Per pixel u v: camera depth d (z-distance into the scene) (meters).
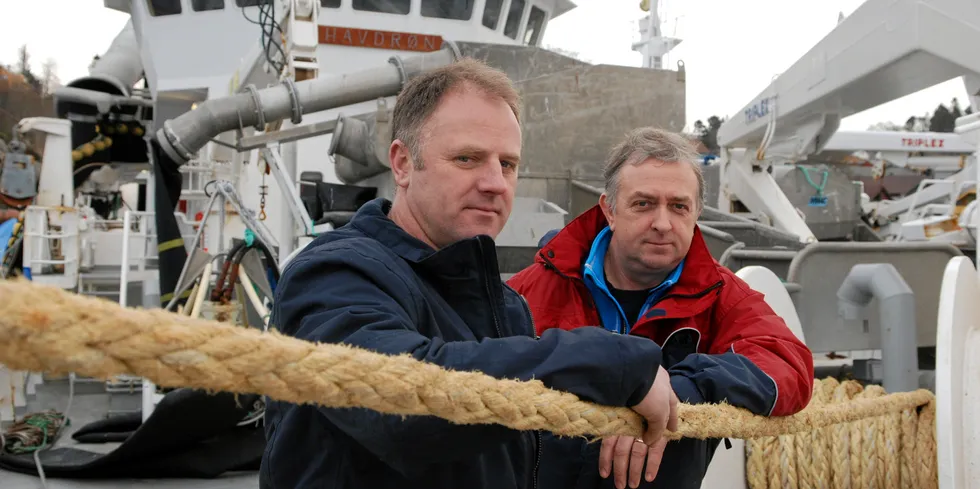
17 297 0.65
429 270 1.28
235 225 7.15
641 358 1.14
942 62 4.44
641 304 2.32
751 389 1.84
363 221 1.34
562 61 5.78
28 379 4.97
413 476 1.11
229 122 4.86
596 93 5.57
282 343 0.85
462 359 1.08
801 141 6.10
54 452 3.78
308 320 1.11
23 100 23.56
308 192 5.64
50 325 0.65
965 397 2.38
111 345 0.70
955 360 2.36
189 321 0.78
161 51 8.73
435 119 1.34
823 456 2.79
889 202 12.91
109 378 0.71
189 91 8.69
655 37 10.09
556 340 1.13
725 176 7.02
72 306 0.68
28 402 4.89
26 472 3.58
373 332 1.07
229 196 4.05
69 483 3.42
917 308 4.30
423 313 1.22
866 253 4.09
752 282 2.99
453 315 1.29
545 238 2.72
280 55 5.77
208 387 0.78
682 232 2.16
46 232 5.19
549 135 5.46
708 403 1.83
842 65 5.06
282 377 0.82
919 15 4.33
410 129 1.37
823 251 3.98
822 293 3.96
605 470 1.79
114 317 0.71
